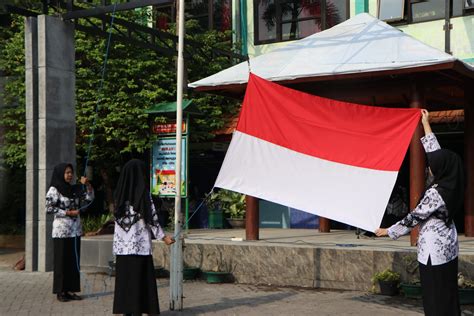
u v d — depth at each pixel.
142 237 6.88
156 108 13.38
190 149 16.11
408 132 7.50
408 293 8.39
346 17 14.88
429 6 13.91
